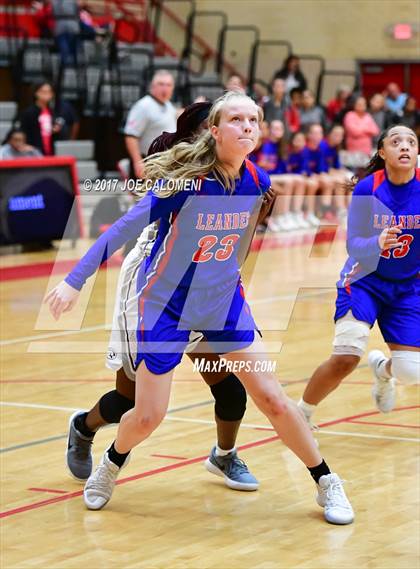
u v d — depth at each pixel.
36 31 39.50
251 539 8.18
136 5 43.62
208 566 7.59
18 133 27.09
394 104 39.88
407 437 11.20
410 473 9.88
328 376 10.66
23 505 9.05
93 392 13.36
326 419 12.00
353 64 43.38
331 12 43.38
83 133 35.34
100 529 8.44
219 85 37.53
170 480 9.78
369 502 9.03
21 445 10.95
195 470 10.08
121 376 9.12
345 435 11.30
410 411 12.40
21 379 14.16
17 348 16.12
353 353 10.48
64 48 35.81
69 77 35.78
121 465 8.93
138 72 37.66
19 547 8.02
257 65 44.19
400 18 42.72
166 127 21.75
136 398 8.52
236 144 7.91
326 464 9.36
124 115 34.97
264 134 29.89
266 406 8.57
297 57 38.81
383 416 12.14
